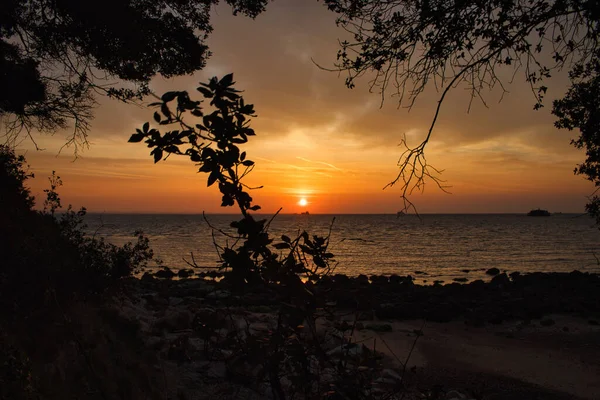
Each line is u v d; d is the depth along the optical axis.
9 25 8.38
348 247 53.56
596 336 11.61
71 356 4.46
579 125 8.95
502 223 150.25
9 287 4.91
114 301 8.16
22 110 8.61
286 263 2.68
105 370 4.62
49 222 7.52
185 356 5.98
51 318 4.82
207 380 5.36
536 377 8.43
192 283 19.56
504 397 7.41
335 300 3.19
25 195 7.51
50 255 6.15
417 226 121.00
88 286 7.05
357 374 3.11
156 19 9.63
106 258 7.98
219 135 2.52
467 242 63.53
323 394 2.86
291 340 2.82
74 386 4.07
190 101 2.54
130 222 143.25
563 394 7.62
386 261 39.88
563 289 19.42
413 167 4.03
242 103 2.60
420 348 10.24
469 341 11.09
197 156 2.58
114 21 8.49
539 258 43.44
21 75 8.20
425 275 31.58
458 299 17.27
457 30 4.18
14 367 3.27
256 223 2.62
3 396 3.05
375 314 13.45
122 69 9.62
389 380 6.63
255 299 11.97
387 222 157.38
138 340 6.25
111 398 4.26
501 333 12.01
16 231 6.01
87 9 8.26
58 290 5.69
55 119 9.10
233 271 2.63
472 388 7.65
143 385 4.94
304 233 2.88
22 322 4.49
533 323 13.14
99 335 5.34
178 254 40.56
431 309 14.08
